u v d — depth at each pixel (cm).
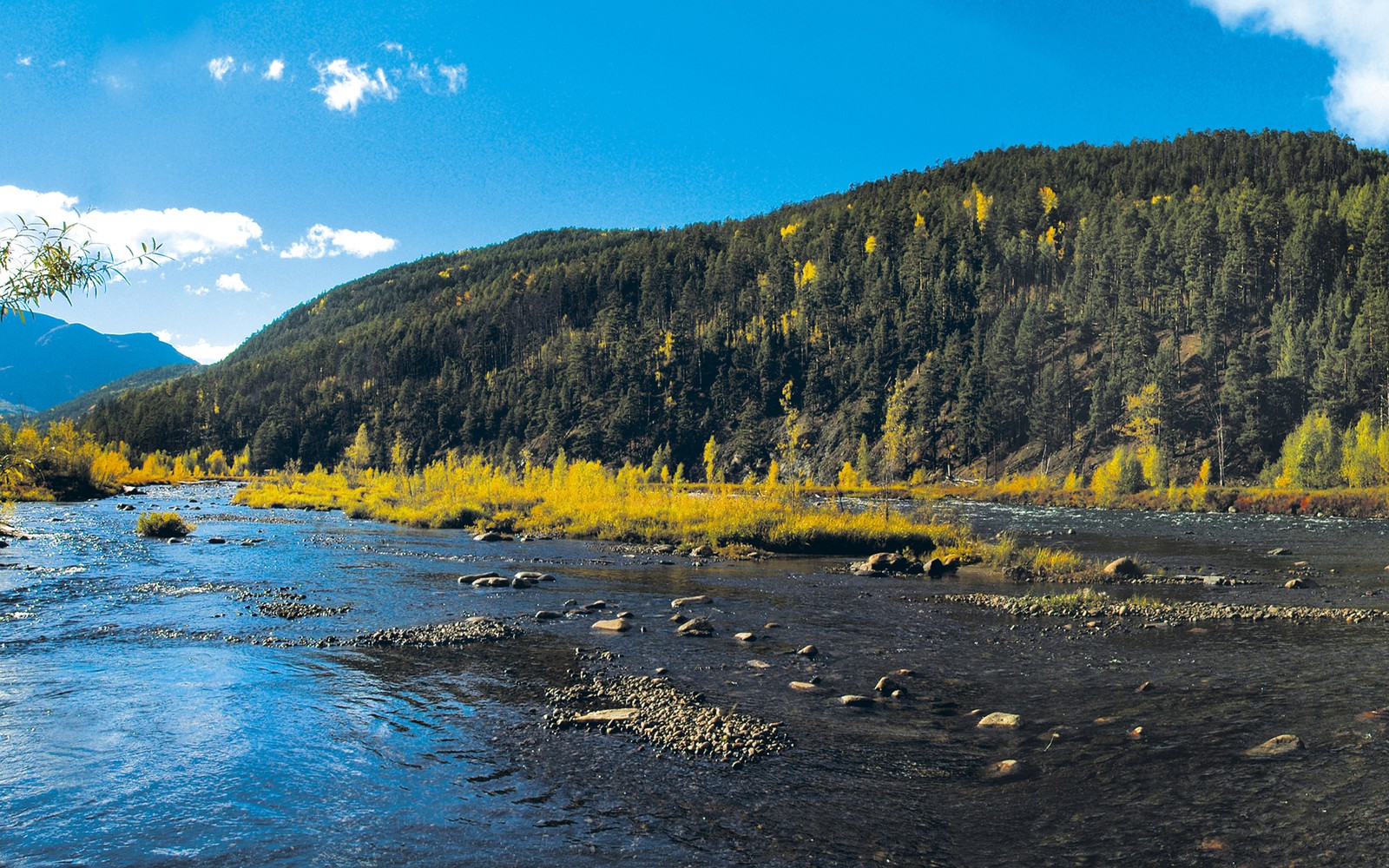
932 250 19188
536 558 3058
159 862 657
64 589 2034
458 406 19725
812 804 795
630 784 843
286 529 4328
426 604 1969
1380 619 1858
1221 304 13525
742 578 2573
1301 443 9400
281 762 894
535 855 677
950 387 15450
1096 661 1423
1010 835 722
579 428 17788
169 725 1015
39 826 721
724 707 1125
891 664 1402
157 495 8156
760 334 19475
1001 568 2906
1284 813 746
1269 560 3416
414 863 661
